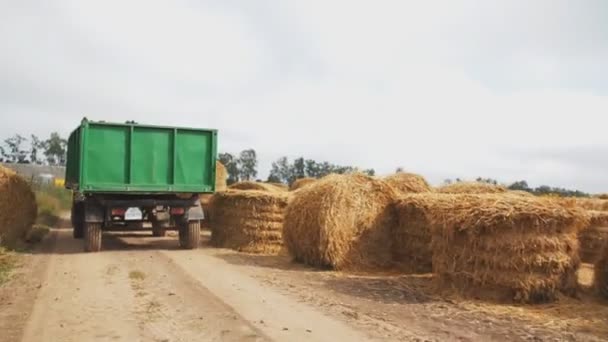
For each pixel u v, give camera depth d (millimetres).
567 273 6941
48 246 12156
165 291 7164
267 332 5301
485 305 6656
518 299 6746
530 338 5223
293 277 8672
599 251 7285
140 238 14578
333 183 9820
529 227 6809
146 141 11719
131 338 5008
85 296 6734
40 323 5449
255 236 11945
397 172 11586
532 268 6758
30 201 13102
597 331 5484
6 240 11094
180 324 5531
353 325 5621
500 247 6867
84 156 11172
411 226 9688
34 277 7988
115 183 11453
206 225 17359
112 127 11430
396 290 7648
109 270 8758
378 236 9961
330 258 9531
